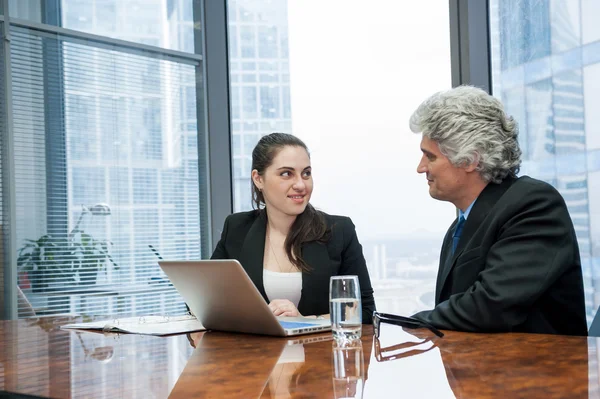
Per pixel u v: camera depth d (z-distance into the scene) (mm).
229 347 1519
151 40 4156
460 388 1012
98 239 3977
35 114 3883
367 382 1076
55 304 3867
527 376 1077
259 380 1121
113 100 4051
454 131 1920
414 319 1687
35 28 3900
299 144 2529
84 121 3982
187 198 4207
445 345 1444
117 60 4074
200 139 4242
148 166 4117
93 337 1797
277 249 2506
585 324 1840
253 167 2590
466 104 1943
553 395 946
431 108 1979
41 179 3873
